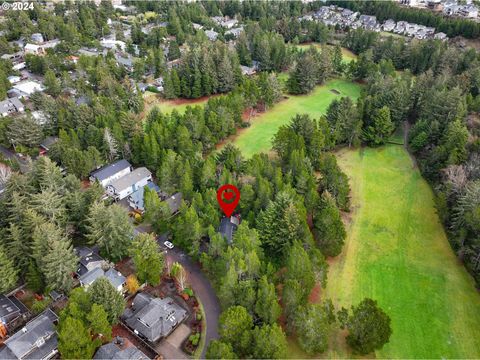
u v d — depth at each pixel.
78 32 182.00
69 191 75.81
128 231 68.88
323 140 93.31
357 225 78.88
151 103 128.38
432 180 89.56
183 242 69.69
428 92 109.50
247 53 155.62
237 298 56.38
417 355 54.84
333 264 69.81
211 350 49.00
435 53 143.62
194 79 129.75
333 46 177.88
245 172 82.06
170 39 189.38
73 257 63.53
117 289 59.06
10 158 99.25
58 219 70.06
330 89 143.38
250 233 63.41
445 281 66.44
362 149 105.06
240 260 57.16
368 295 64.00
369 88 126.06
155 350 54.59
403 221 80.06
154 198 73.25
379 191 89.00
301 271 57.69
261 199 74.12
